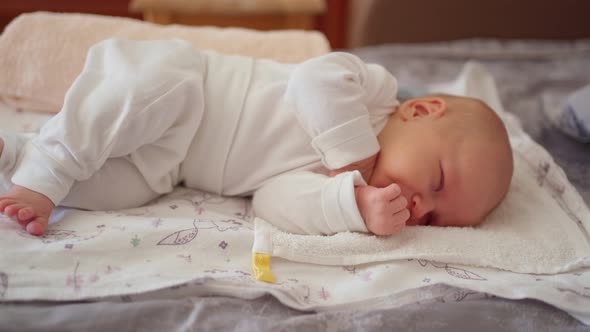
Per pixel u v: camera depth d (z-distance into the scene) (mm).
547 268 846
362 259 809
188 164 960
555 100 1513
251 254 807
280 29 2270
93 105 822
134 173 903
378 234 840
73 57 1141
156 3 2033
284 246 798
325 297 747
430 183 896
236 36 1353
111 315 647
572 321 770
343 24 2693
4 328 618
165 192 960
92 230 775
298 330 674
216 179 965
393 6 2064
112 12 2549
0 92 1111
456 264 843
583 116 1252
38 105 1126
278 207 885
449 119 959
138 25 1281
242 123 953
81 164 799
